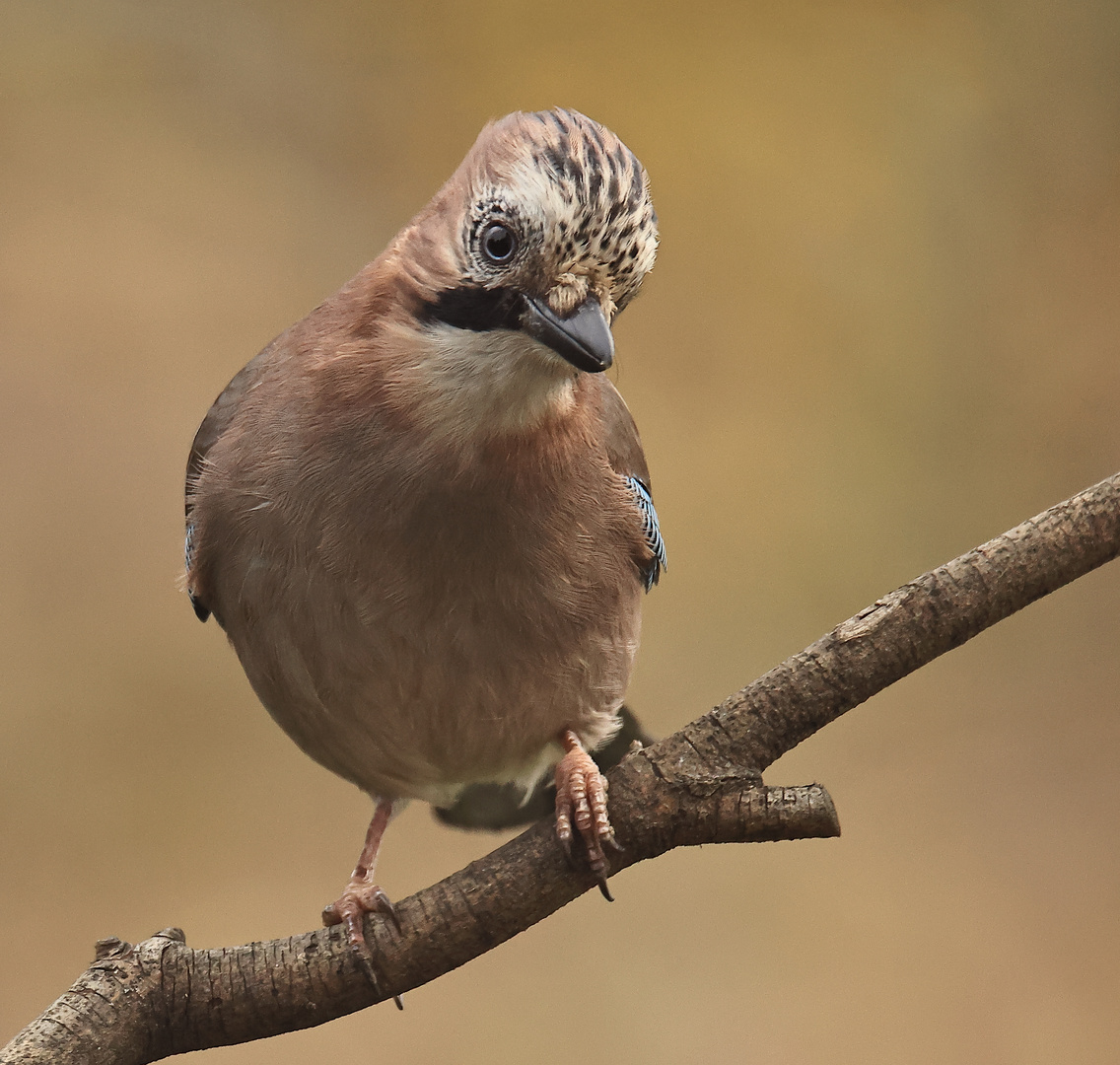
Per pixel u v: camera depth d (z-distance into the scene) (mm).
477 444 6191
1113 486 5723
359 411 6234
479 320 6105
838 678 5676
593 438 6637
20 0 14648
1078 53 15156
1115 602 13648
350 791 12555
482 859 5828
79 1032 5434
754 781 5691
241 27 14977
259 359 7156
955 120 15031
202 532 6797
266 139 14812
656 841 5734
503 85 14992
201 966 5625
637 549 7043
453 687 6641
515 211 5977
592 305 6043
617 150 6113
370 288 6414
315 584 6398
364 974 5672
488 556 6359
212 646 12789
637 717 7848
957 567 5688
